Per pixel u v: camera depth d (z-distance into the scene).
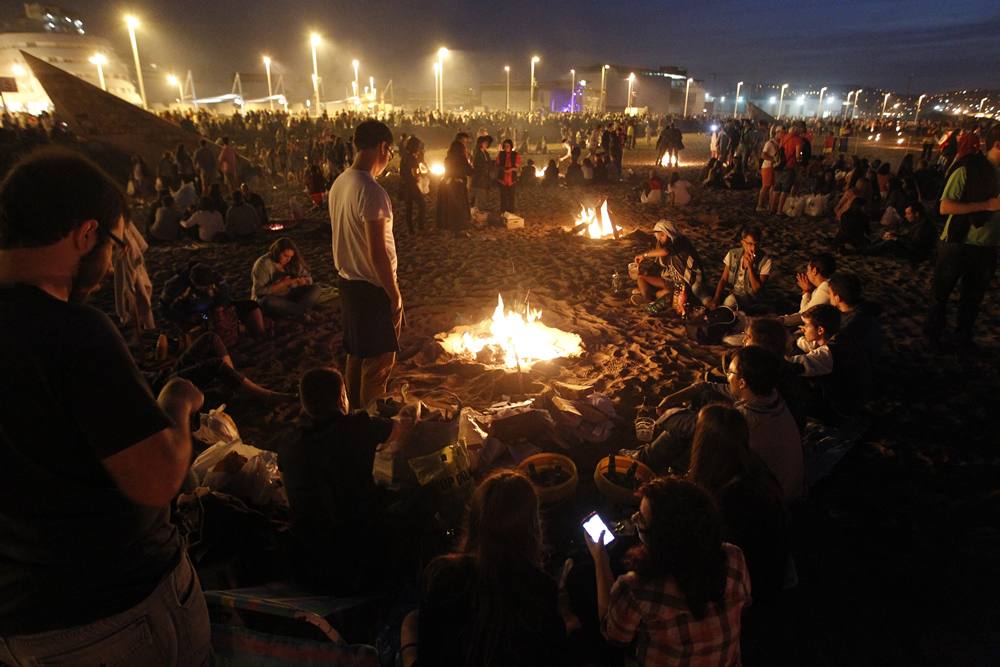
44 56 65.50
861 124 57.03
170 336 6.63
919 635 2.87
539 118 51.66
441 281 8.56
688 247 7.33
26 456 1.27
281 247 7.18
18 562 1.33
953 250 5.87
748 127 23.22
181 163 18.33
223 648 2.12
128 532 1.43
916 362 5.88
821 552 3.42
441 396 5.05
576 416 4.51
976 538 3.47
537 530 2.07
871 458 4.29
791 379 3.79
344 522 2.89
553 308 7.45
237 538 2.96
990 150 5.49
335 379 2.97
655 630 2.06
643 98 82.31
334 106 75.75
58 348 1.24
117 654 1.45
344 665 2.06
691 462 2.86
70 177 1.30
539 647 1.93
